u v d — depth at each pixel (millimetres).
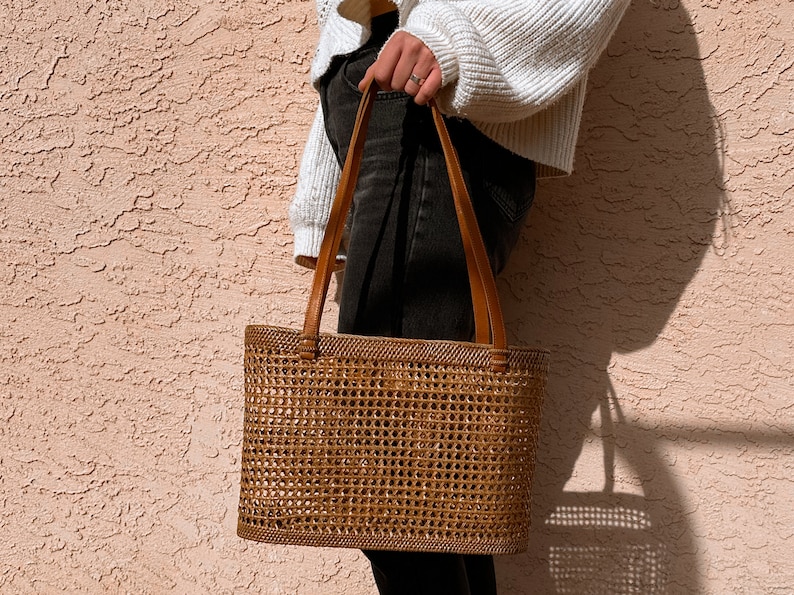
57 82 1395
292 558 1339
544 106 920
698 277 1216
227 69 1376
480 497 880
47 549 1389
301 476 868
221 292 1371
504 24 887
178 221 1383
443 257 911
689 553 1210
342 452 871
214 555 1356
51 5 1394
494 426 881
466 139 937
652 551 1220
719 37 1207
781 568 1180
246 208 1368
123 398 1386
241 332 1365
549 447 1264
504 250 993
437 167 913
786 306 1186
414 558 906
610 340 1247
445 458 876
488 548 877
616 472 1237
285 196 1358
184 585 1360
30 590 1389
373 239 923
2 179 1395
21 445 1393
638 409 1233
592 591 1237
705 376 1212
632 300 1239
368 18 989
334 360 869
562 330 1266
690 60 1218
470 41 848
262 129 1366
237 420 1358
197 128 1381
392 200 920
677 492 1217
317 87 1092
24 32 1395
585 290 1258
